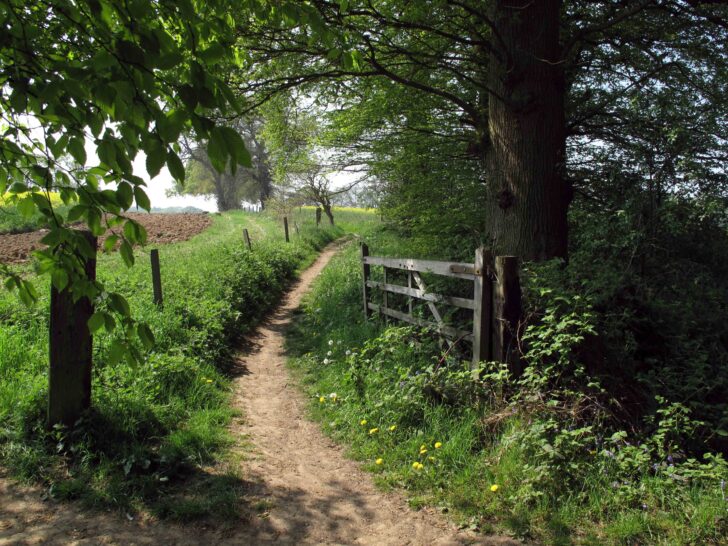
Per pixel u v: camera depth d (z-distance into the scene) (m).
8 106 1.94
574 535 3.00
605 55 8.30
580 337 4.28
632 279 5.69
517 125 6.20
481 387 4.49
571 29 7.91
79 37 1.88
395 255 12.05
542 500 3.31
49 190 1.89
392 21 6.41
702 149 6.56
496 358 4.71
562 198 6.38
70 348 3.91
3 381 4.45
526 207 6.21
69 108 1.72
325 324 8.59
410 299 6.48
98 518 3.14
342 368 6.16
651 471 3.61
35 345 5.46
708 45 7.86
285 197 27.98
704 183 6.24
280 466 4.06
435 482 3.66
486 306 4.77
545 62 6.07
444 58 7.65
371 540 3.07
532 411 4.04
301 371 6.76
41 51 1.89
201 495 3.47
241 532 3.11
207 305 8.13
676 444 3.92
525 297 5.03
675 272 7.25
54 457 3.69
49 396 3.89
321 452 4.38
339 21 5.47
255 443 4.50
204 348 6.66
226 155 1.42
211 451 4.20
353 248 17.97
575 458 3.59
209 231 23.19
